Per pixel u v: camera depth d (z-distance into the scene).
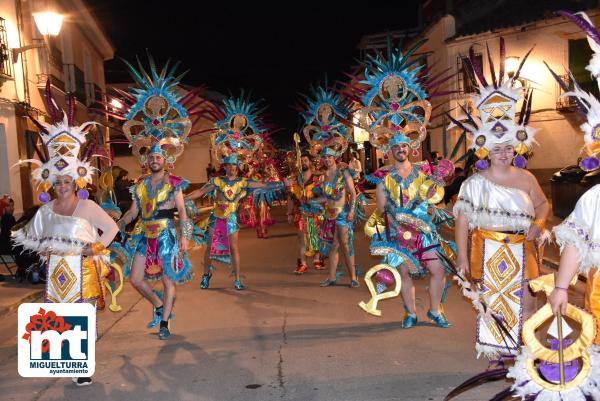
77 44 23.59
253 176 14.66
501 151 4.86
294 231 17.78
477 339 4.85
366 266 11.01
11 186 14.30
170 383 5.23
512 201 4.78
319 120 9.92
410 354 5.75
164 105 7.30
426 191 6.48
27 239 5.19
